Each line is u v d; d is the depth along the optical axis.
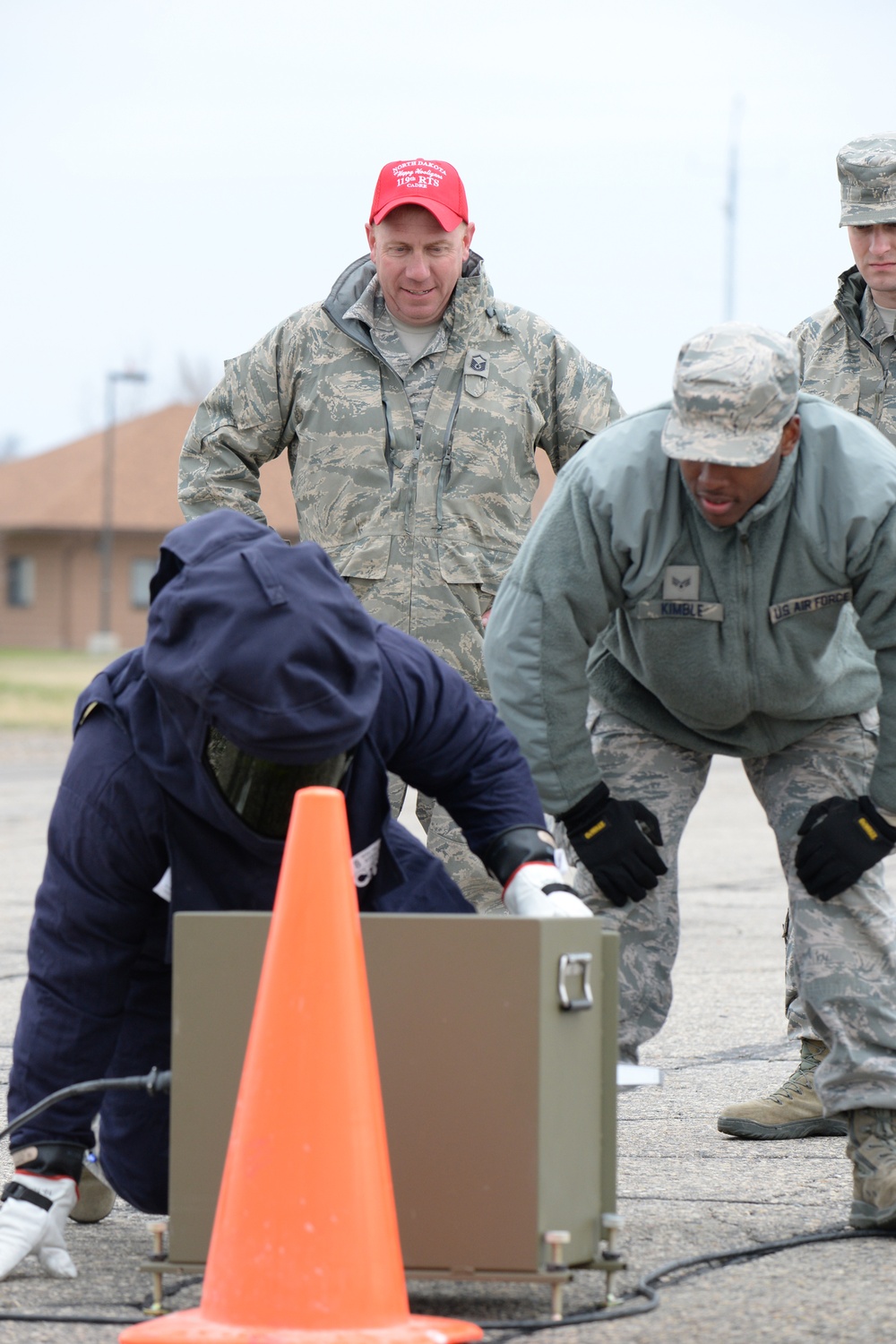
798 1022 8.95
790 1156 8.44
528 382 9.78
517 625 7.30
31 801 28.70
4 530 119.00
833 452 7.06
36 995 6.49
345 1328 5.39
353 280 9.88
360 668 5.85
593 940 6.09
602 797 7.45
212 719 5.76
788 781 7.73
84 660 96.12
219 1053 5.92
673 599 7.21
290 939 5.48
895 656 7.12
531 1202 5.75
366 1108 5.49
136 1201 7.05
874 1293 6.29
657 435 7.17
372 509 9.59
